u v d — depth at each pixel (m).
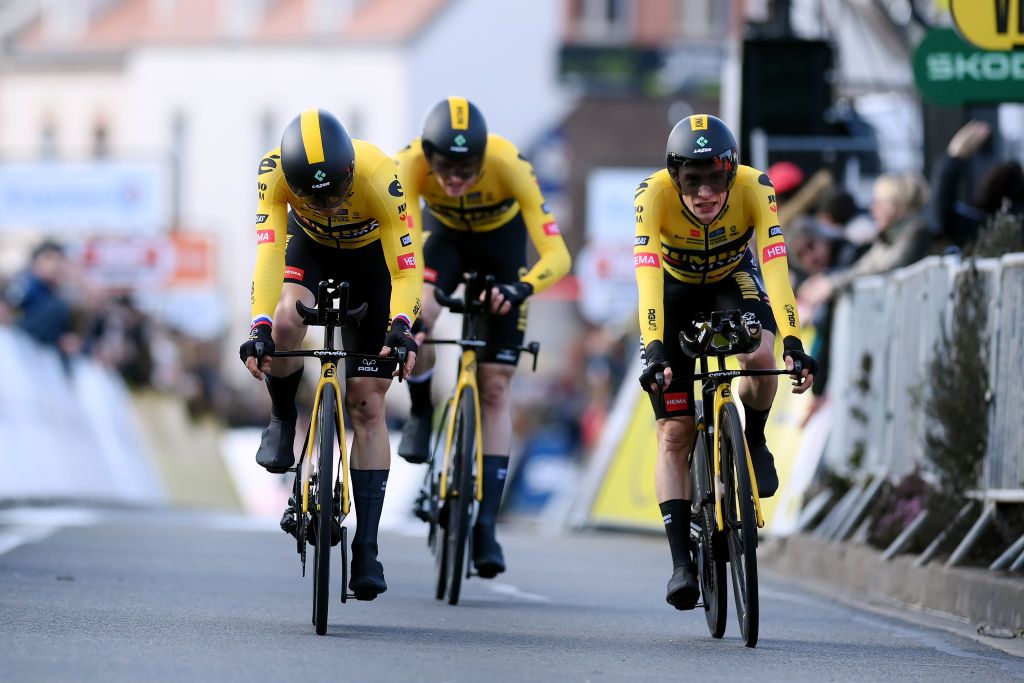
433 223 29.25
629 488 47.16
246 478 70.44
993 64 36.59
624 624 24.27
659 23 165.25
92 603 23.81
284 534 41.16
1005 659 22.06
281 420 23.22
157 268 92.81
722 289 24.08
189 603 24.39
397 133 166.38
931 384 31.06
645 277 22.72
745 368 23.31
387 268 23.52
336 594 26.73
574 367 117.69
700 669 19.67
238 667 18.27
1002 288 28.50
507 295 26.98
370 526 23.02
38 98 180.62
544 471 69.94
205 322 95.62
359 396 23.11
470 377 26.91
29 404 50.53
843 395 38.22
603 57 158.12
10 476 48.19
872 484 34.84
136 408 61.88
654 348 22.20
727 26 164.62
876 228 40.12
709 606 22.89
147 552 33.34
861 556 31.97
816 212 47.12
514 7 166.75
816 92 48.50
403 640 21.22
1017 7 36.06
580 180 152.25
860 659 21.20
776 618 25.94
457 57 166.88
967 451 29.62
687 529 23.11
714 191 22.00
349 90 168.75
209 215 173.12
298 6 172.25
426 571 31.88
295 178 21.44
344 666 18.66
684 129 22.11
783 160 48.31
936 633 24.72
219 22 174.62
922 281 32.78
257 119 172.25
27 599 23.98
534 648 21.05
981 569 27.61
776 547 38.12
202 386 75.12
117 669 17.84
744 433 22.84
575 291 131.88
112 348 62.41
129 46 176.62
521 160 28.27
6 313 54.25
